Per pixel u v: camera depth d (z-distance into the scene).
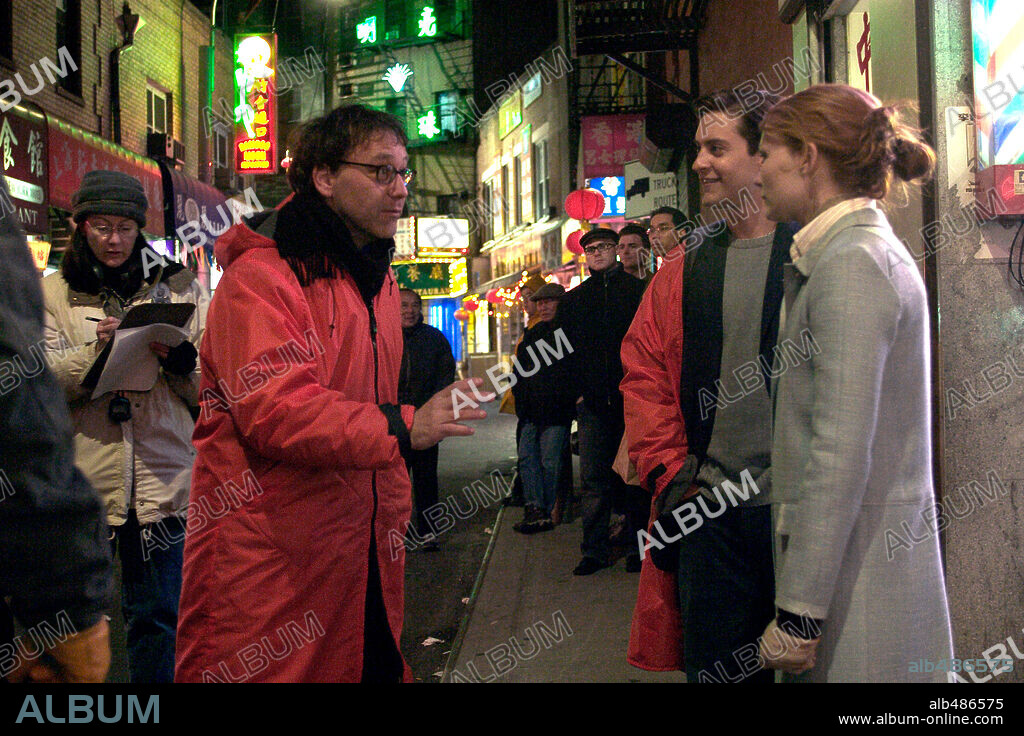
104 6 13.88
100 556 1.22
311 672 1.96
